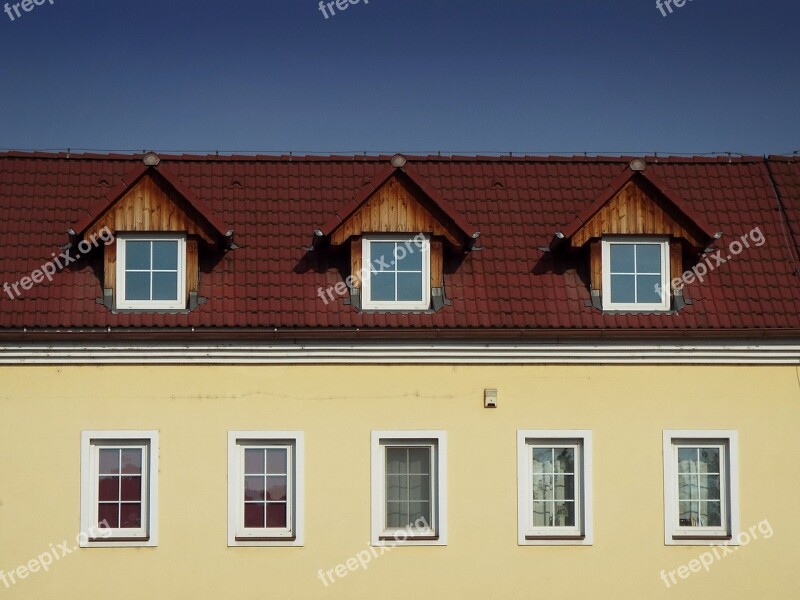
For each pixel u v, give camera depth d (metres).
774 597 20.08
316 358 20.09
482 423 20.19
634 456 20.23
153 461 19.86
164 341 19.86
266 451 20.19
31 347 19.77
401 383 20.19
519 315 20.39
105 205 20.34
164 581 19.69
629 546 20.08
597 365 20.38
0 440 19.77
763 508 20.20
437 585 19.92
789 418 20.36
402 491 20.28
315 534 19.89
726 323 20.42
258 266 21.03
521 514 20.05
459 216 20.70
